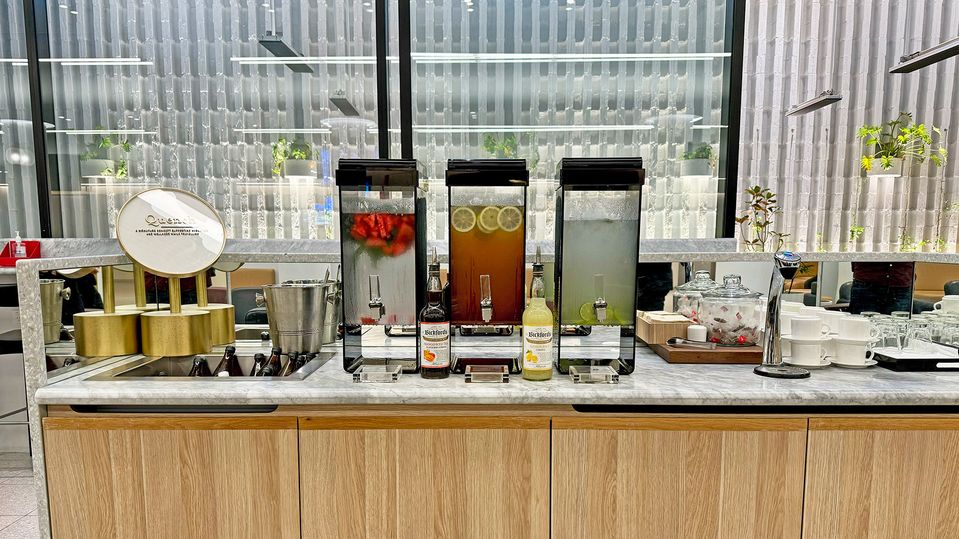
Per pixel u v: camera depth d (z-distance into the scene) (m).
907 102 4.71
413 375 1.26
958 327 1.47
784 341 1.38
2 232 3.26
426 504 1.16
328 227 3.48
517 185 1.29
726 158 2.54
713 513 1.15
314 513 1.16
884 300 1.67
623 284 1.27
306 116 3.39
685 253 1.67
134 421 1.14
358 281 1.30
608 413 1.14
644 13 3.21
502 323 1.35
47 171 3.12
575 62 3.28
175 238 1.49
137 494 1.16
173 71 3.29
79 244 2.43
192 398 1.13
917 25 4.60
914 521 1.14
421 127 3.35
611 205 1.25
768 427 1.13
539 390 1.13
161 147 3.33
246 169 3.40
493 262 1.33
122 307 1.56
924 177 4.76
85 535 1.16
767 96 4.64
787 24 4.59
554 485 1.15
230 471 1.15
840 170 4.76
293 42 3.34
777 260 1.23
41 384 1.16
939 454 1.12
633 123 3.29
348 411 1.15
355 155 3.44
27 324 1.14
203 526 1.17
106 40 3.22
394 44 2.80
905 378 1.22
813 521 1.14
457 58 3.30
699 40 3.21
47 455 1.15
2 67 3.14
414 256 1.29
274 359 1.42
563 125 3.32
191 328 1.44
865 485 1.13
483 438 1.14
